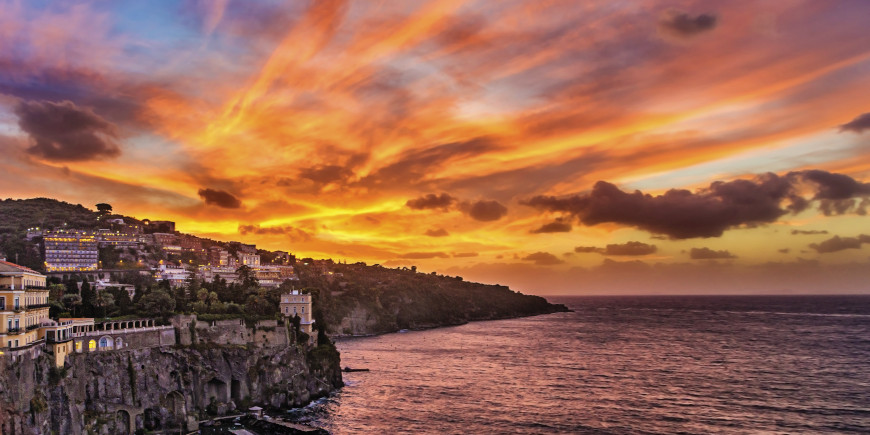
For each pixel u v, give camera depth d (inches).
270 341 6929.1
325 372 7628.0
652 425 6141.7
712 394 7696.9
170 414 5546.3
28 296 4815.5
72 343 5132.9
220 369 6186.0
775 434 5846.5
